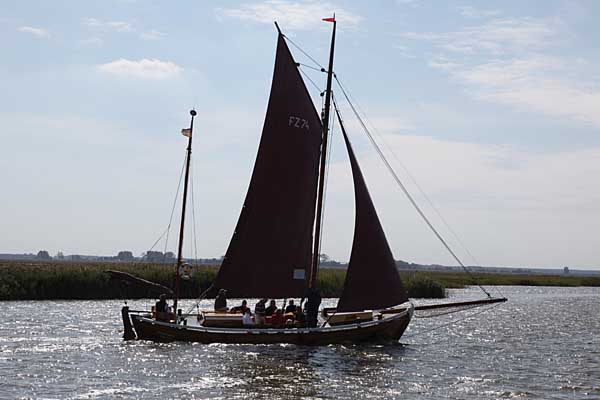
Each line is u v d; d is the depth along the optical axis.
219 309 41.44
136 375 31.94
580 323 66.06
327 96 41.88
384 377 33.16
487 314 77.19
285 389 29.84
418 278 92.38
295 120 42.31
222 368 33.56
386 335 41.75
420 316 43.88
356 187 40.88
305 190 42.34
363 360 36.97
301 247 42.38
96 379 31.09
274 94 42.28
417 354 40.56
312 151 42.41
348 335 40.66
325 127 41.84
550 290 155.88
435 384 32.28
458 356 40.94
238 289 41.62
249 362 35.03
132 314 40.91
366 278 40.19
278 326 39.88
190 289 75.75
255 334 39.50
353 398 28.89
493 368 37.28
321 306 68.94
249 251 41.72
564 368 38.03
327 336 40.12
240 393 28.95
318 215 41.62
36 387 29.47
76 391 28.91
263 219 41.91
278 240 42.03
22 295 68.62
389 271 40.66
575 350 45.50
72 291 70.69
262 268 41.72
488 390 31.48
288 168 42.25
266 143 42.12
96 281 71.88
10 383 30.05
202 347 38.84
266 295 41.66
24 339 41.91
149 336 40.53
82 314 56.72
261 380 31.31
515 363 39.31
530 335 54.41
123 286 73.19
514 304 97.69
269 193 42.03
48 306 62.84
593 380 34.53
